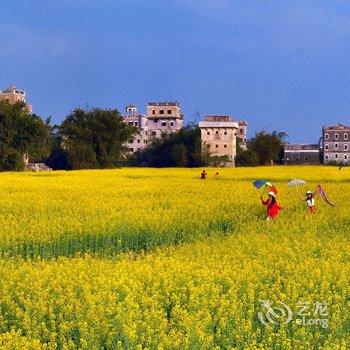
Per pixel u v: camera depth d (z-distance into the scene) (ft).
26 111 541.34
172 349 57.62
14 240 110.93
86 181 281.54
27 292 74.38
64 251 113.60
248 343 59.72
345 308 66.28
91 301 66.64
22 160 529.04
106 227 121.80
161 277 77.71
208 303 67.97
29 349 56.90
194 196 194.80
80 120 593.01
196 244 110.63
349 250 98.63
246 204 169.17
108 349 59.52
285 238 107.04
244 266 84.84
